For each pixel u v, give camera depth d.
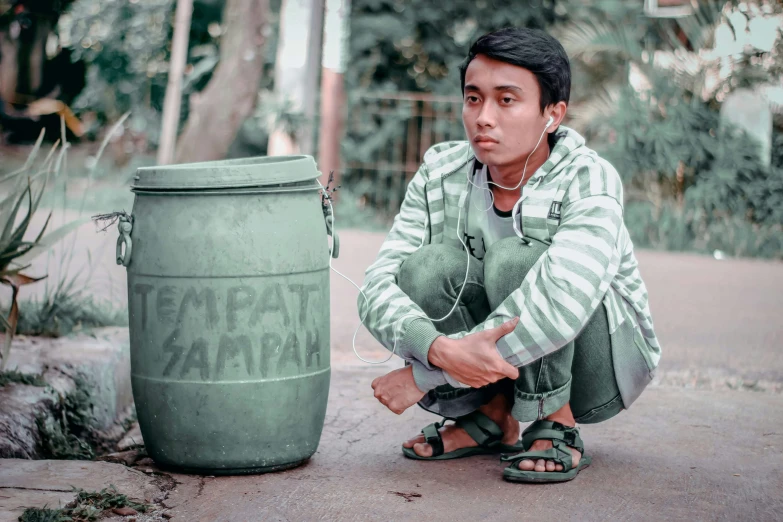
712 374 4.47
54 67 14.67
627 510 2.45
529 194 2.62
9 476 2.47
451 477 2.70
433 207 2.83
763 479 2.75
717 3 10.59
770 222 10.41
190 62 14.76
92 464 2.62
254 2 11.53
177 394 2.58
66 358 3.40
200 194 2.53
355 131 11.48
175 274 2.55
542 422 2.72
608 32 10.64
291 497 2.49
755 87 10.74
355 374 4.16
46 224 3.38
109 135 3.95
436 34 11.89
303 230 2.62
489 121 2.53
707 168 10.73
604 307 2.67
